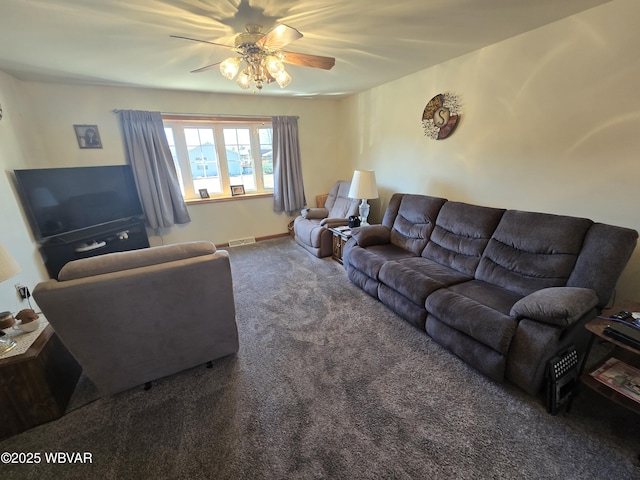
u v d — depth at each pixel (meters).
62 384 1.58
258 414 1.48
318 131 4.60
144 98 3.38
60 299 1.27
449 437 1.33
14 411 1.39
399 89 3.36
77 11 1.52
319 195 4.75
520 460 1.22
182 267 1.48
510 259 2.03
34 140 2.87
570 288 1.57
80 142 3.16
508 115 2.34
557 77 2.00
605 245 1.60
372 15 1.71
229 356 1.93
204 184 4.12
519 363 1.50
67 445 1.36
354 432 1.37
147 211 3.54
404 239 2.94
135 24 1.70
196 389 1.66
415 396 1.57
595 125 1.88
